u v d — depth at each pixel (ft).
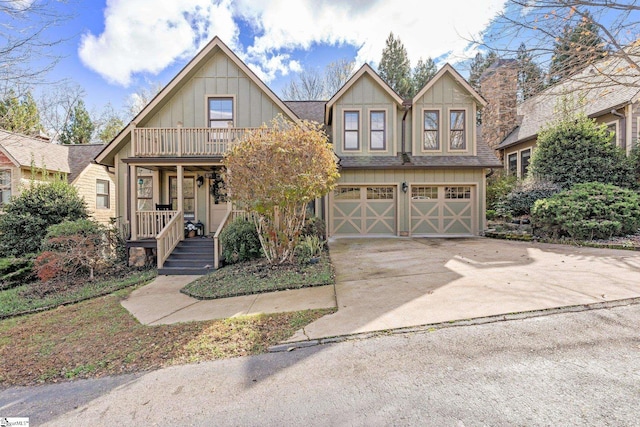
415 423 7.11
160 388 9.16
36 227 32.96
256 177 21.01
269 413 7.74
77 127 82.12
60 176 40.88
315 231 28.71
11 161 38.06
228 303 16.69
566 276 17.40
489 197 44.68
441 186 39.17
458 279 17.89
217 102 35.06
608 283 15.76
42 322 15.85
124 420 7.84
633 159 33.68
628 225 27.14
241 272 22.36
